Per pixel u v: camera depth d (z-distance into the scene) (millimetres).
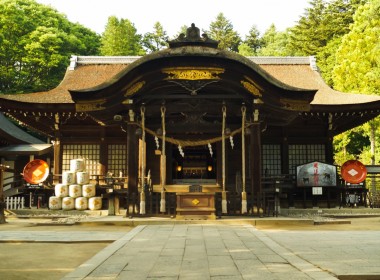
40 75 44375
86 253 9312
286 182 22891
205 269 6969
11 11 40875
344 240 10758
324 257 8148
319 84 26547
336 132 27984
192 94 16500
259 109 16969
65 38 45406
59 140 24234
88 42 53188
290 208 22297
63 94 24453
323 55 51094
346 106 22656
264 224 15344
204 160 25359
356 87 30656
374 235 11898
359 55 30500
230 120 19719
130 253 8633
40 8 46688
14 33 42469
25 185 21578
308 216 18734
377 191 24828
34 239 11172
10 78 42375
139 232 12367
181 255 8375
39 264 8070
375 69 29656
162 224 15023
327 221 15984
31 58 41281
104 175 22750
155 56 15797
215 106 17062
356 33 31156
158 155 22719
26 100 22766
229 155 22812
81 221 15445
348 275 6508
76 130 24297
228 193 16578
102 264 7453
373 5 31219
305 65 29125
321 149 24766
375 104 22469
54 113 23016
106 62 29078
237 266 7203
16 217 18109
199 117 17359
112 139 24219
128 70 15875
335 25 56812
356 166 21719
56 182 22875
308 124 24734
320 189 21672
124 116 17531
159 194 16609
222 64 16031
